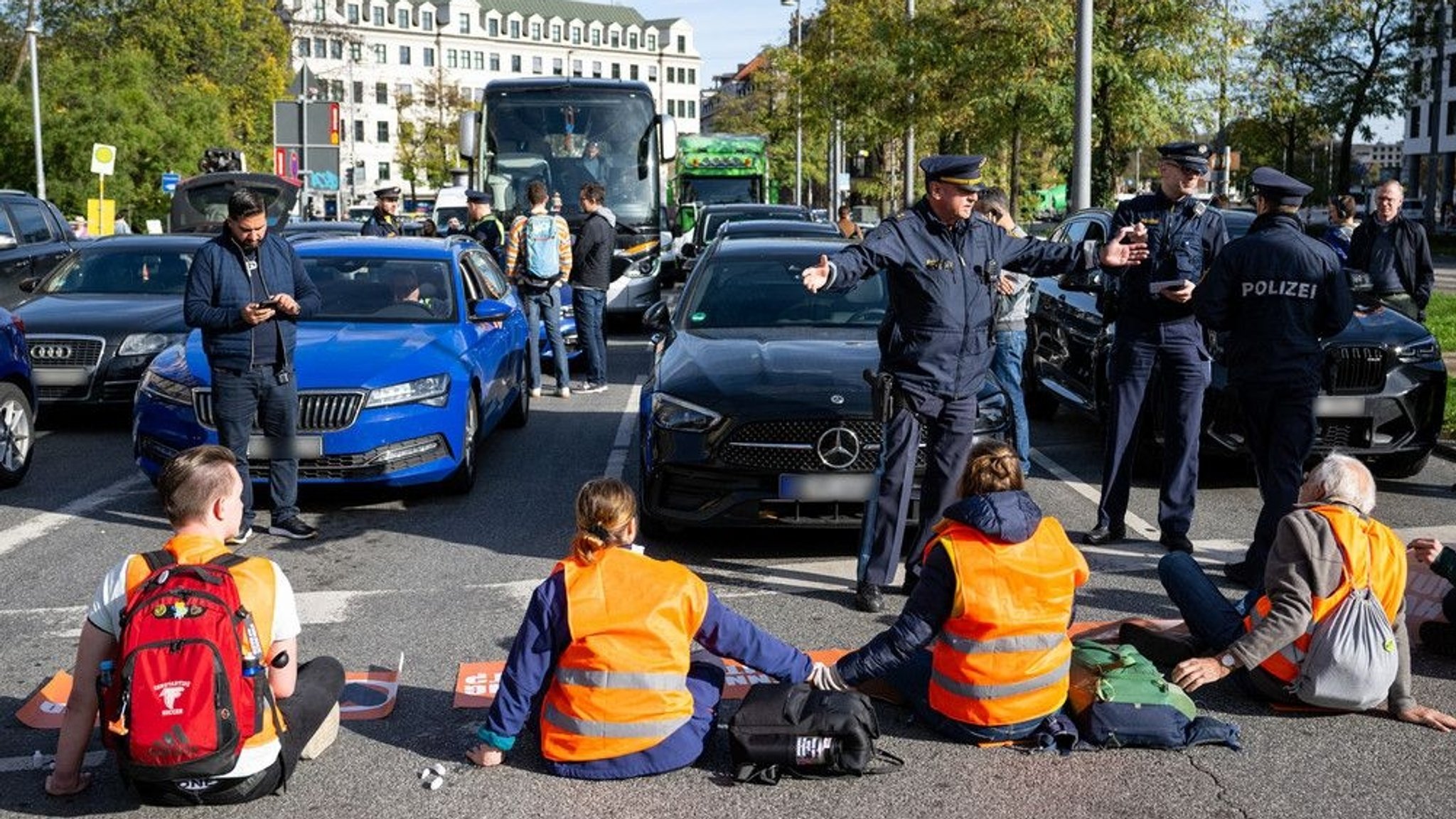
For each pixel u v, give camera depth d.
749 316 8.55
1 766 4.59
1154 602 6.50
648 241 20.27
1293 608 4.86
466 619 6.25
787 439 6.92
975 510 4.61
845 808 4.29
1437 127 50.12
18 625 6.18
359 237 10.94
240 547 7.52
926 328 6.19
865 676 4.71
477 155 20.47
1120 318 7.39
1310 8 52.56
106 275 12.96
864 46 36.97
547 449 10.56
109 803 4.31
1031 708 4.69
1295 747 4.77
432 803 4.32
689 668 4.59
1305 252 6.48
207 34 63.75
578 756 4.44
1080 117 16.47
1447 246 45.50
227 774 3.94
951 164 6.04
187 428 8.15
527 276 13.02
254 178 24.47
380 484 8.35
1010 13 22.56
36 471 9.76
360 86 127.12
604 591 4.39
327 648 5.84
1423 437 8.91
